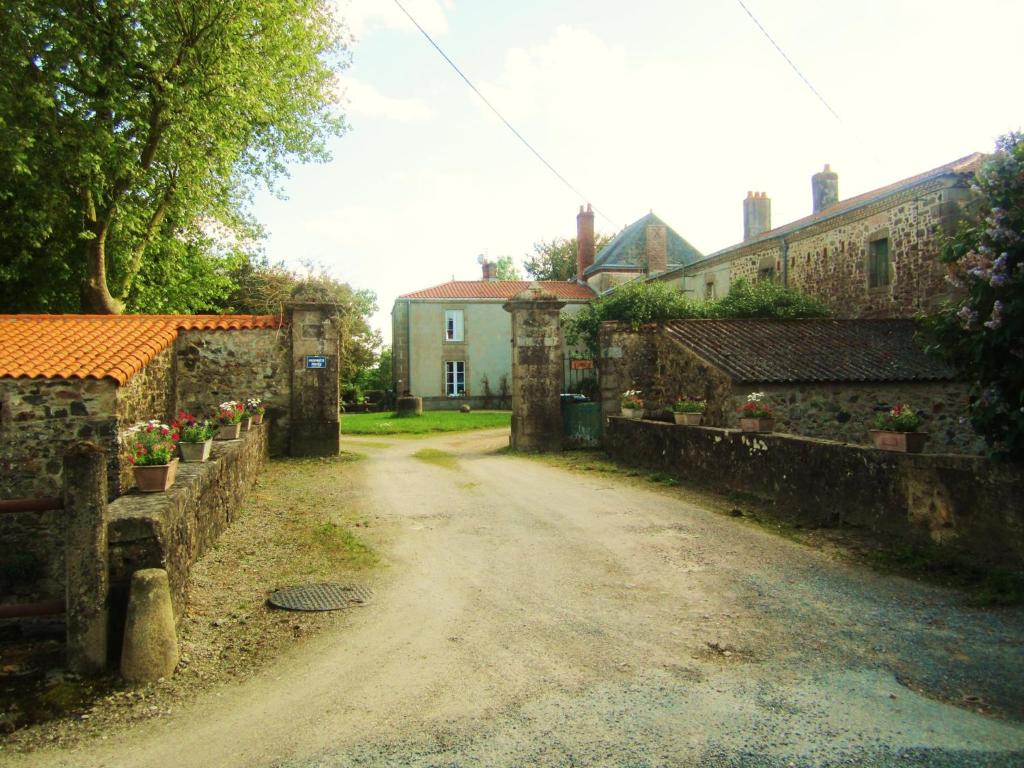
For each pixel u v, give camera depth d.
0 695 3.96
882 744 3.14
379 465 13.39
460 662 4.23
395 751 3.20
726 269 24.17
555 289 34.62
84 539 4.19
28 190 14.26
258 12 14.95
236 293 29.42
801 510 8.06
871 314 17.14
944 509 6.07
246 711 3.68
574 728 3.36
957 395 12.84
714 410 12.81
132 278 16.91
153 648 4.09
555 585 5.77
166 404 12.07
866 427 12.46
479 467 13.06
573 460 13.86
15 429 8.58
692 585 5.67
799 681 3.83
